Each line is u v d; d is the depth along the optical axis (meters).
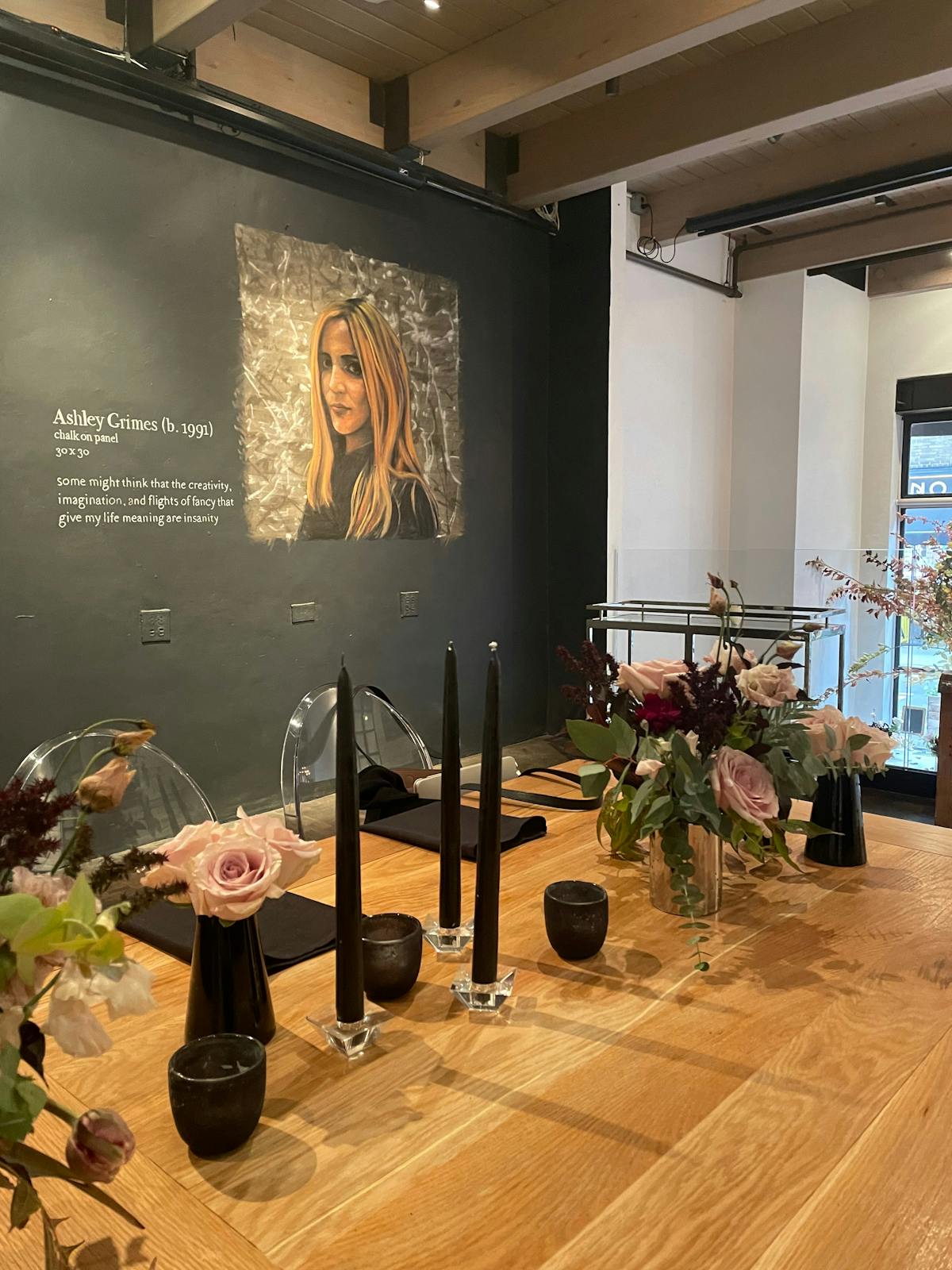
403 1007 1.01
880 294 5.87
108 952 0.47
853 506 6.03
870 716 3.45
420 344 3.71
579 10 2.91
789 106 3.27
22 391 2.54
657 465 5.06
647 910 1.30
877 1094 0.85
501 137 4.02
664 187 4.64
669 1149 0.77
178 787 1.72
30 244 2.53
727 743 1.23
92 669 2.74
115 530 2.77
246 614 3.13
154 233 2.80
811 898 1.35
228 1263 0.65
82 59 2.54
